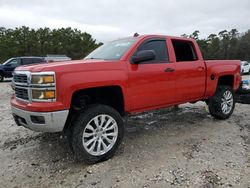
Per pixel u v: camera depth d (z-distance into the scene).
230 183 3.44
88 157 3.95
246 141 4.93
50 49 68.69
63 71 3.73
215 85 6.03
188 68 5.38
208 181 3.49
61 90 3.69
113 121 4.20
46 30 71.50
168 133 5.42
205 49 62.28
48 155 4.40
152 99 4.80
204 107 7.83
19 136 5.38
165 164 3.98
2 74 19.98
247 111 7.40
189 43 5.70
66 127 4.21
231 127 5.80
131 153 4.41
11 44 64.75
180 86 5.25
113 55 4.66
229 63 6.42
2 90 14.01
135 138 5.14
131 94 4.46
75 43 72.00
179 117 6.69
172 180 3.53
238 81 6.65
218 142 4.87
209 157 4.20
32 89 3.72
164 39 5.16
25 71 3.89
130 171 3.79
